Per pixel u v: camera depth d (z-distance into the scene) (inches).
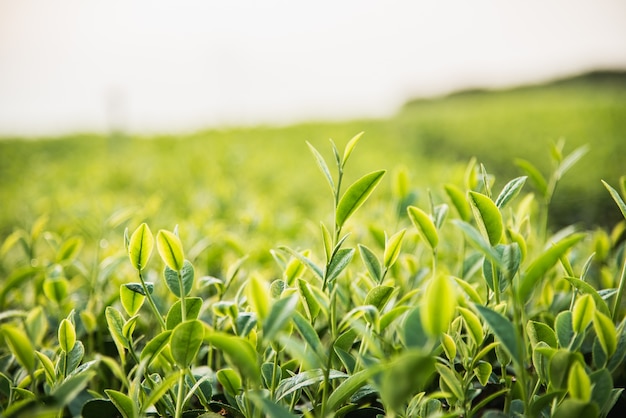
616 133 335.6
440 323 24.0
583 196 194.5
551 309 54.1
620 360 36.3
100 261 76.1
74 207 122.3
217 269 78.1
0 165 367.9
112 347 55.2
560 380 32.9
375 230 60.1
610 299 63.0
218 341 27.1
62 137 552.1
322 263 66.6
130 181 226.4
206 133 529.7
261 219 95.3
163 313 53.0
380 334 36.8
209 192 150.7
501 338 29.9
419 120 555.5
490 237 34.9
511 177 319.9
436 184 129.0
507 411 38.0
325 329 53.0
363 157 263.3
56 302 52.7
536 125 411.2
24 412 29.3
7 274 88.4
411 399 38.1
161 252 37.0
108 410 39.4
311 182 197.9
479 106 715.4
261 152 318.0
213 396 44.3
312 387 45.8
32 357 31.5
